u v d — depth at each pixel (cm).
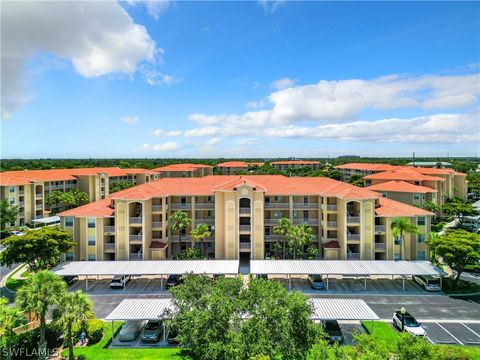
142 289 4703
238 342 2642
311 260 5091
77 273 4606
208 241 6003
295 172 16862
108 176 11156
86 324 2891
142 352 3117
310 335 2822
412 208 5706
